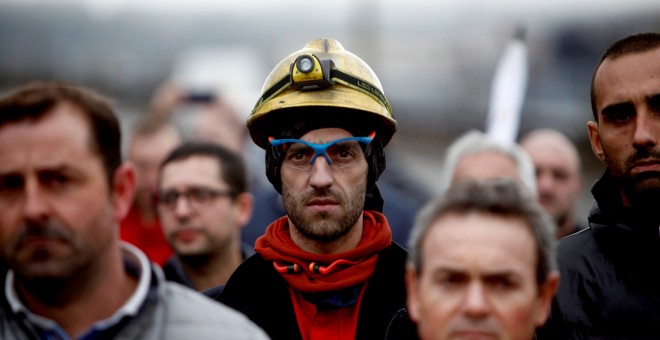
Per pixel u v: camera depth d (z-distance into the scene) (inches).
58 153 222.5
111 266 231.0
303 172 288.5
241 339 232.5
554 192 514.3
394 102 2226.9
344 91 293.0
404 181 630.5
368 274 290.5
